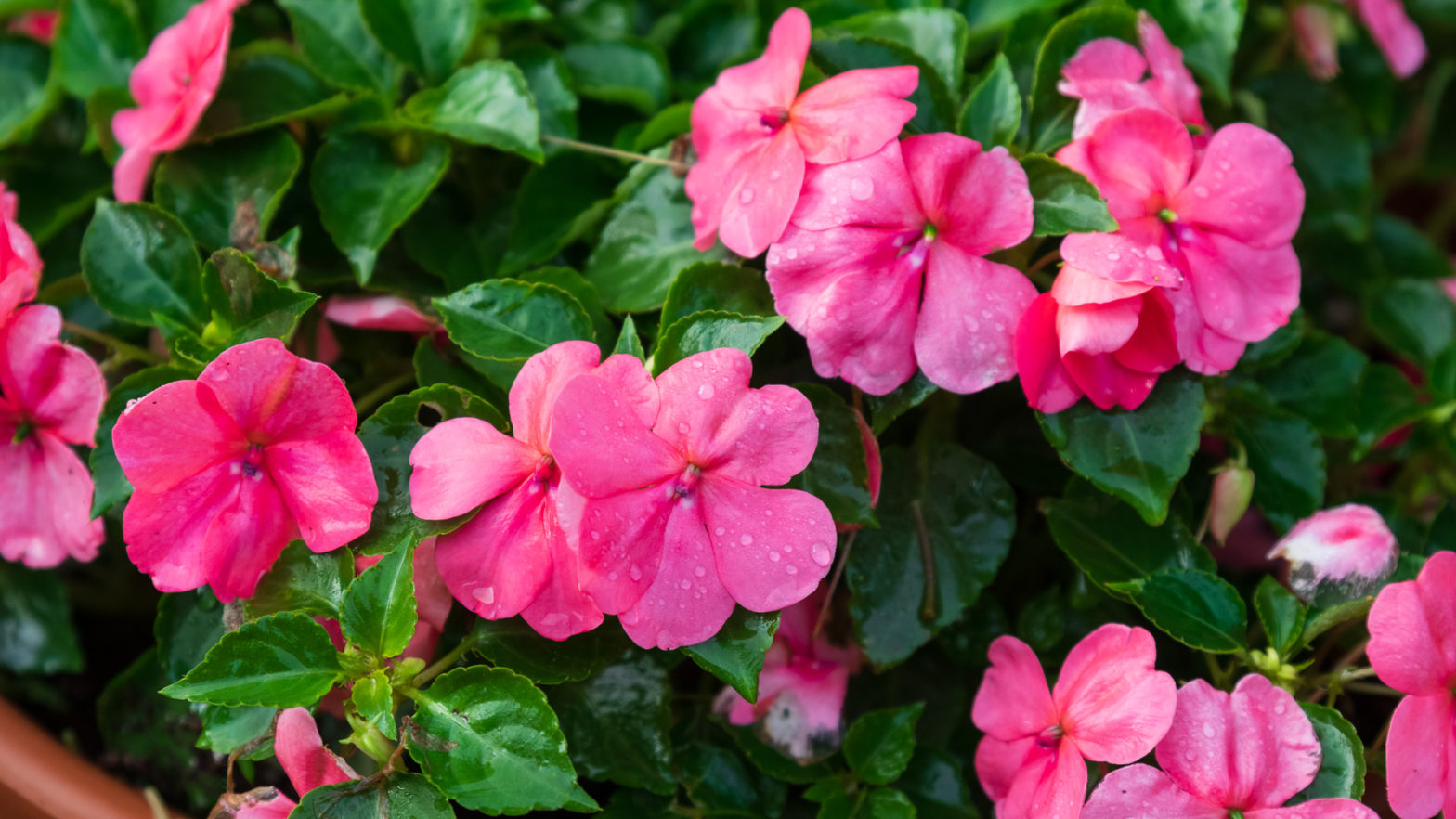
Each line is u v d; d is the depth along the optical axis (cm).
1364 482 79
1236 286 69
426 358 71
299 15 75
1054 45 71
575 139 75
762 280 70
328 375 66
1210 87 75
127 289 70
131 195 73
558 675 67
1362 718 74
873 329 68
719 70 79
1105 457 69
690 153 72
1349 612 68
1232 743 67
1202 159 69
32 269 70
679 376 66
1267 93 81
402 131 73
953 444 72
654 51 77
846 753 70
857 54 71
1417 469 76
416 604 67
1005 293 68
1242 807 67
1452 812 67
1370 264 84
